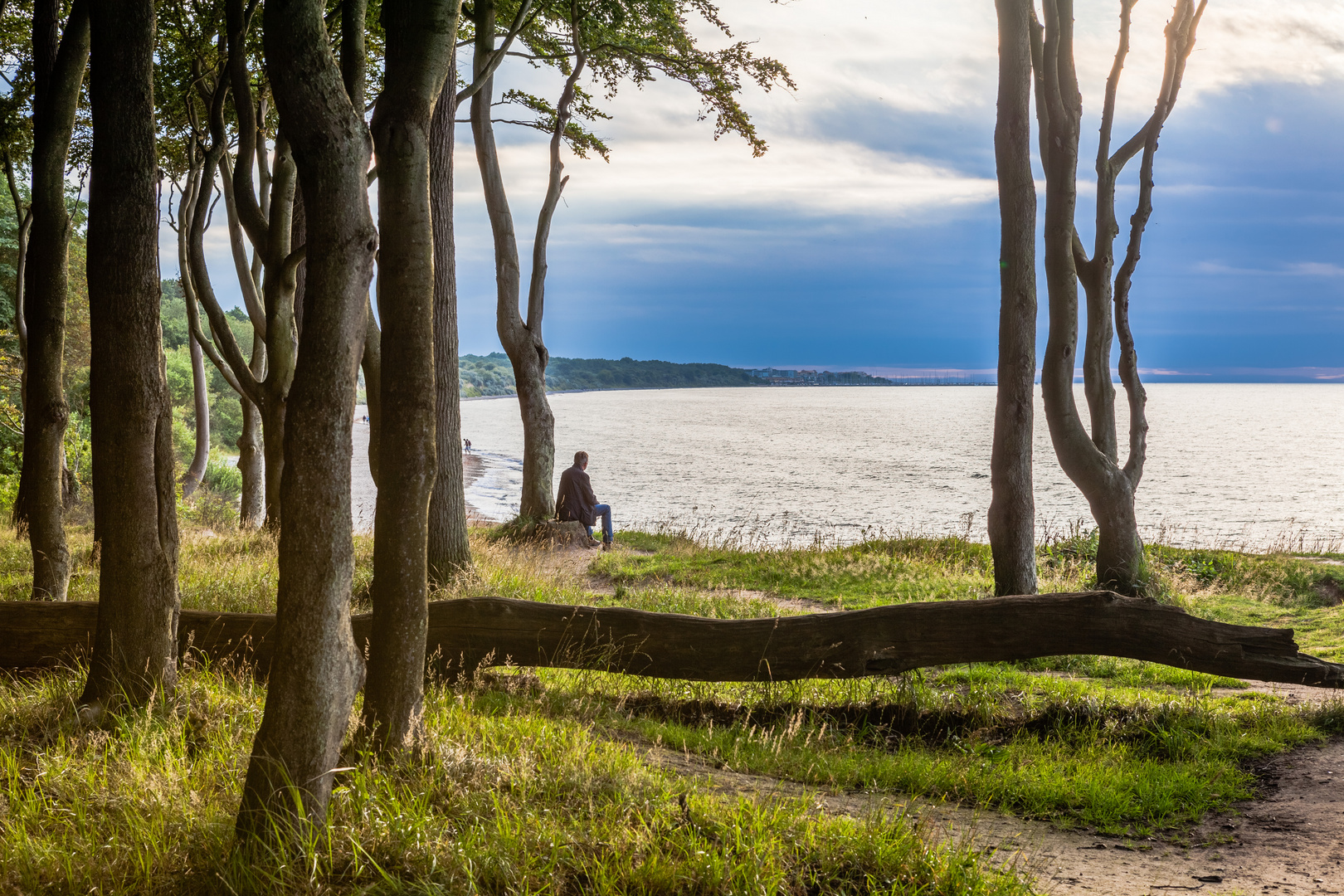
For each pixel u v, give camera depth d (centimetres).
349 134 329
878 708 668
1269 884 392
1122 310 1159
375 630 414
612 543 1797
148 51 484
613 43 1750
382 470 409
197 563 1054
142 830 341
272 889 307
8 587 877
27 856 323
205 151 1169
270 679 333
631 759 466
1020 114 1053
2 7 942
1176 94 1131
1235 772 543
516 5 1622
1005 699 692
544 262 1928
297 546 328
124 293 476
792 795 469
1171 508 3959
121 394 477
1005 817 479
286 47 318
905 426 12056
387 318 404
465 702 589
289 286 1073
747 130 1748
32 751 421
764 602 1092
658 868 334
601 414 15850
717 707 673
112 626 484
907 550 1510
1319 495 4478
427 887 309
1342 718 632
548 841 349
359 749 410
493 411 17788
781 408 19625
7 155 1379
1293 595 1231
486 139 1886
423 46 399
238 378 1202
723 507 3800
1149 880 394
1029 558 1091
